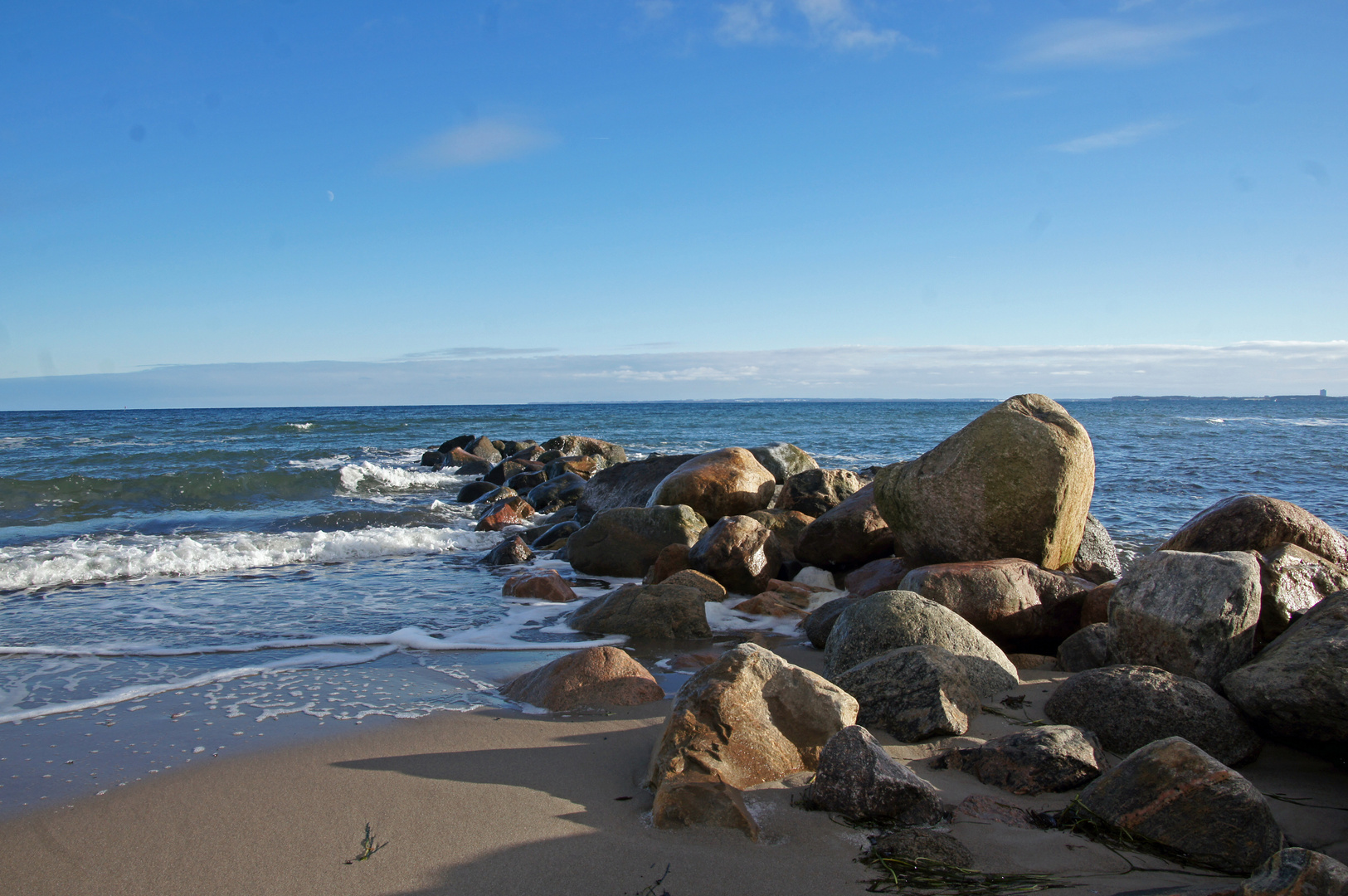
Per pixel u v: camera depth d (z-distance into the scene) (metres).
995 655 5.46
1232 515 6.10
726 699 4.13
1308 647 4.18
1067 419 7.75
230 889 3.19
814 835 3.47
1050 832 3.47
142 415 81.56
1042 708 5.00
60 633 7.34
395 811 3.82
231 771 4.31
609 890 3.10
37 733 4.88
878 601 5.67
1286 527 5.93
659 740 4.11
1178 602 4.93
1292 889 2.54
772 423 53.97
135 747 4.65
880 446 32.28
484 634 7.38
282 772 4.29
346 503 17.61
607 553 10.10
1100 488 17.97
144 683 5.91
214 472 18.61
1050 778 3.85
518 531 13.55
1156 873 3.16
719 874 3.19
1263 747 4.39
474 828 3.64
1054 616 6.49
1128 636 5.12
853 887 3.08
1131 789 3.48
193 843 3.56
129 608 8.34
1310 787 3.96
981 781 4.01
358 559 11.34
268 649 6.84
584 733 4.84
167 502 16.84
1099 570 7.96
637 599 7.55
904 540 7.98
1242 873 3.14
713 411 95.31
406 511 15.76
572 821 3.69
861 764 3.66
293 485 19.22
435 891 3.13
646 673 5.60
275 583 9.65
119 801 3.97
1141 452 28.05
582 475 17.80
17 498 15.99
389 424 49.81
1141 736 4.33
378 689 5.77
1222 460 24.86
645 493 13.04
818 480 11.40
